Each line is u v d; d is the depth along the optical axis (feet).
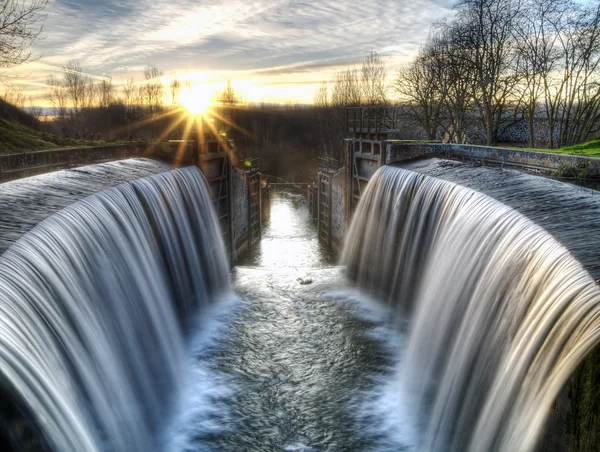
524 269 27.68
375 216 65.67
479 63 103.35
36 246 26.81
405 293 52.60
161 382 38.52
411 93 146.30
